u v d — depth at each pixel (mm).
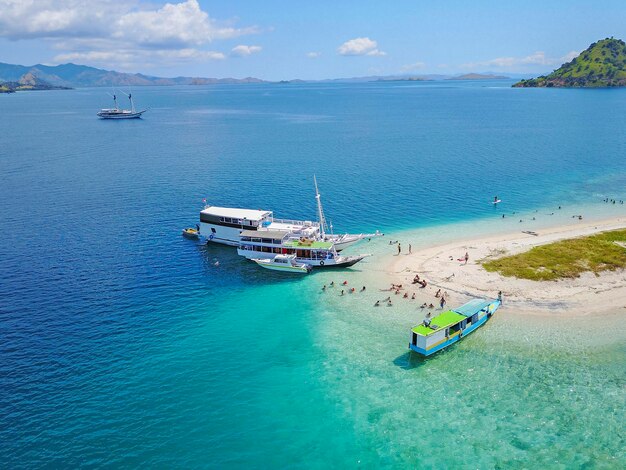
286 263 82062
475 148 190500
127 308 69000
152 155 188000
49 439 43844
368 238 95812
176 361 56250
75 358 56469
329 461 41500
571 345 56656
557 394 48656
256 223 91000
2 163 170000
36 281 76938
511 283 71938
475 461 40875
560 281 71812
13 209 115000
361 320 64875
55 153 191750
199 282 78125
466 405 47656
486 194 125500
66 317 66000
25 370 53906
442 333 55812
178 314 67562
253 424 45938
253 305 70188
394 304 68625
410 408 47562
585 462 40469
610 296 67250
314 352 57750
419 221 105938
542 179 138875
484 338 58781
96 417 46719
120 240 96375
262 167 163750
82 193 130375
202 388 51250
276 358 56719
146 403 48844
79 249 91000
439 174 148750
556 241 85812
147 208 117500
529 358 54656
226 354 57656
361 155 182750
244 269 83375
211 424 45938
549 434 43594
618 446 42031
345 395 49812
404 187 134250
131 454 42312
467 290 70750
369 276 78438
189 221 108250
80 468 40844
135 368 54719
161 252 90812
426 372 53062
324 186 136750
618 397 47875
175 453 42469
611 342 56875
